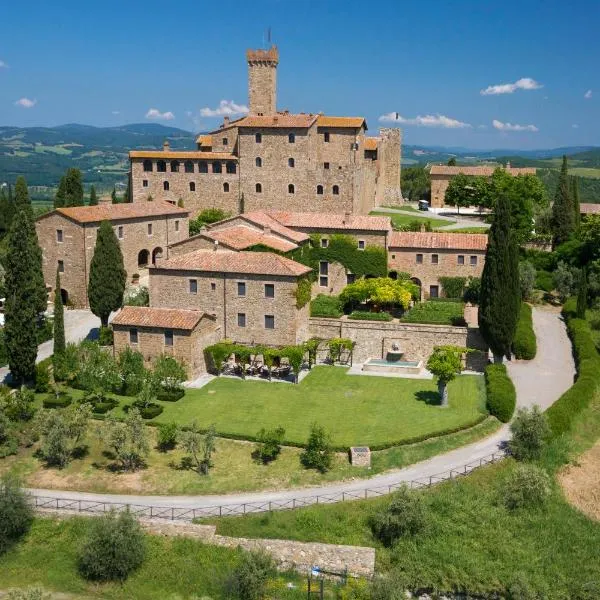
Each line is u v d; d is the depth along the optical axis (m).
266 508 46.69
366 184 125.62
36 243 75.50
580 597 41.56
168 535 45.41
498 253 64.88
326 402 61.16
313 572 43.94
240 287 70.19
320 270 88.94
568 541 44.78
